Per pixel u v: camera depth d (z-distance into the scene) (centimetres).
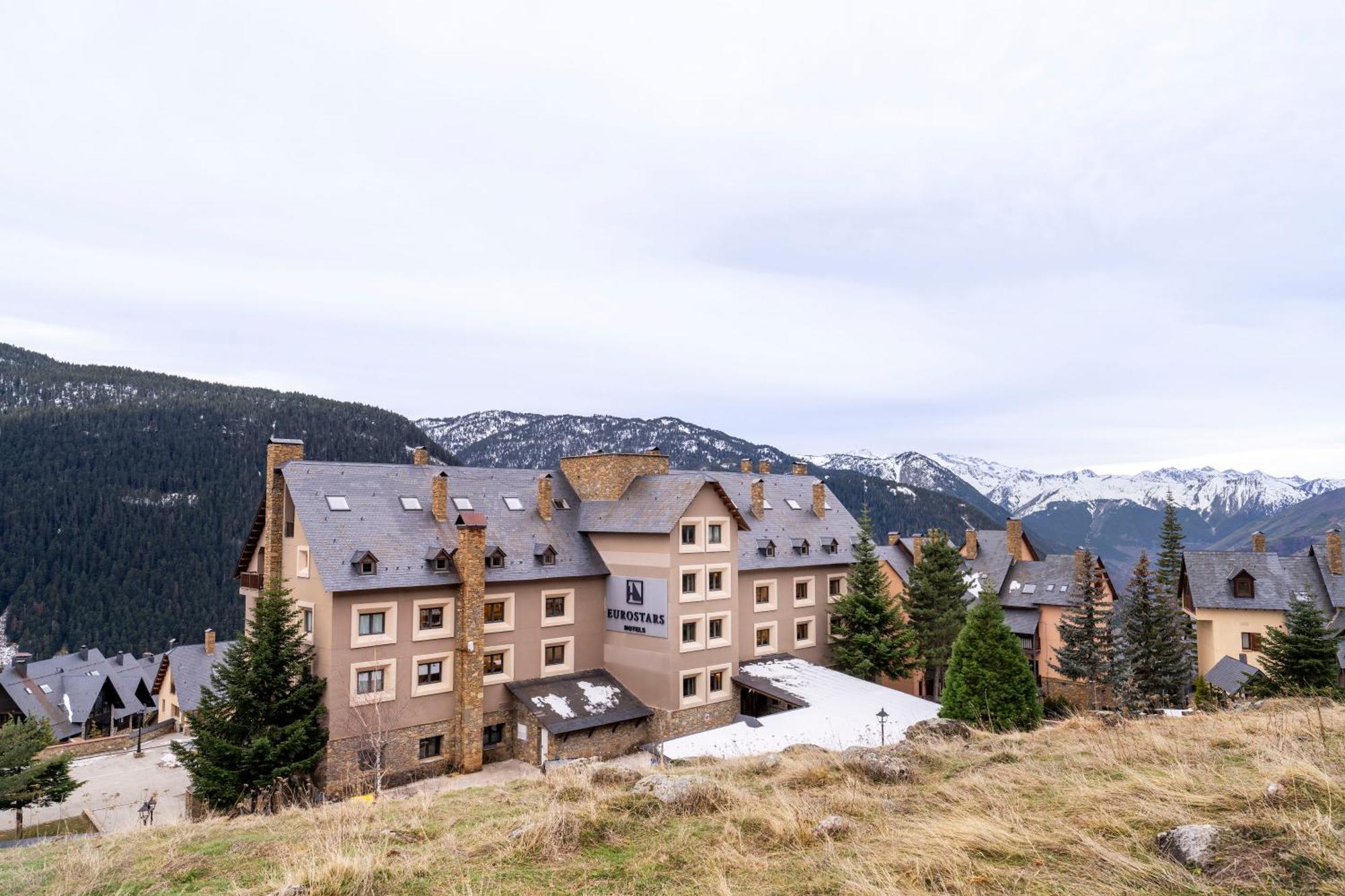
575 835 1066
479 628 3797
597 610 4478
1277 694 3462
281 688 3231
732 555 4541
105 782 4553
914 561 6775
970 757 1408
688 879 907
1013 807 1023
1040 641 6525
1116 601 6825
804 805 1132
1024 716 3297
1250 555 5981
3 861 1288
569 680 4231
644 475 4753
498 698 3975
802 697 4225
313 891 932
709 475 5538
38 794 3725
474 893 906
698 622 4322
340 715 3391
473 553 3784
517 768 3791
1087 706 5500
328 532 3603
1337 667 3772
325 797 3259
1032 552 7869
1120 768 1178
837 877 844
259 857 1173
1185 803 927
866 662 4903
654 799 1199
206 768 2953
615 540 4469
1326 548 5803
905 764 1345
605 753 4016
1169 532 6581
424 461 4406
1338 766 1030
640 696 4288
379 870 998
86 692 7525
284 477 3791
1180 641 5053
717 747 3425
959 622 5294
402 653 3612
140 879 1099
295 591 3712
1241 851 761
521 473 4784
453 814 1363
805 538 5450
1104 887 742
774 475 6169
